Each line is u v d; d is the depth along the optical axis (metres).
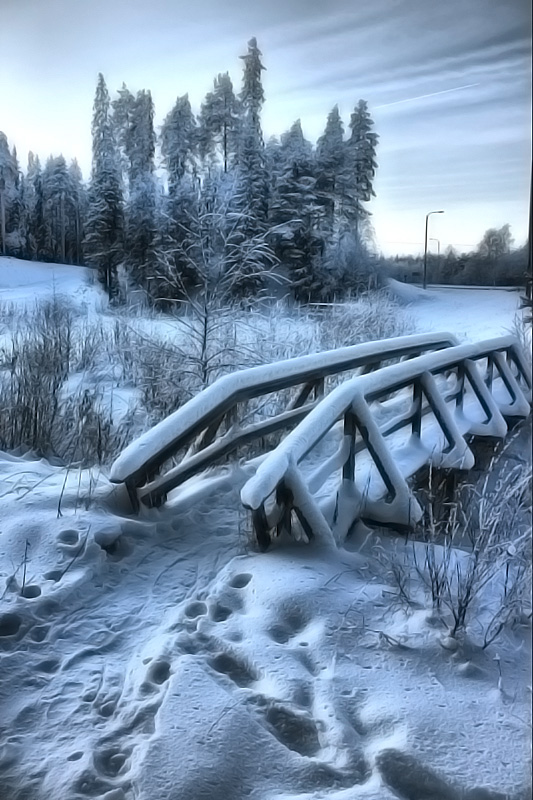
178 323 7.88
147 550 3.77
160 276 7.98
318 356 5.29
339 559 3.47
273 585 3.13
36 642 2.93
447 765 2.07
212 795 2.01
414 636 2.73
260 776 2.10
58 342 7.61
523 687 2.44
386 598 3.06
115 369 8.02
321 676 2.54
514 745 2.14
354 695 2.42
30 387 6.02
